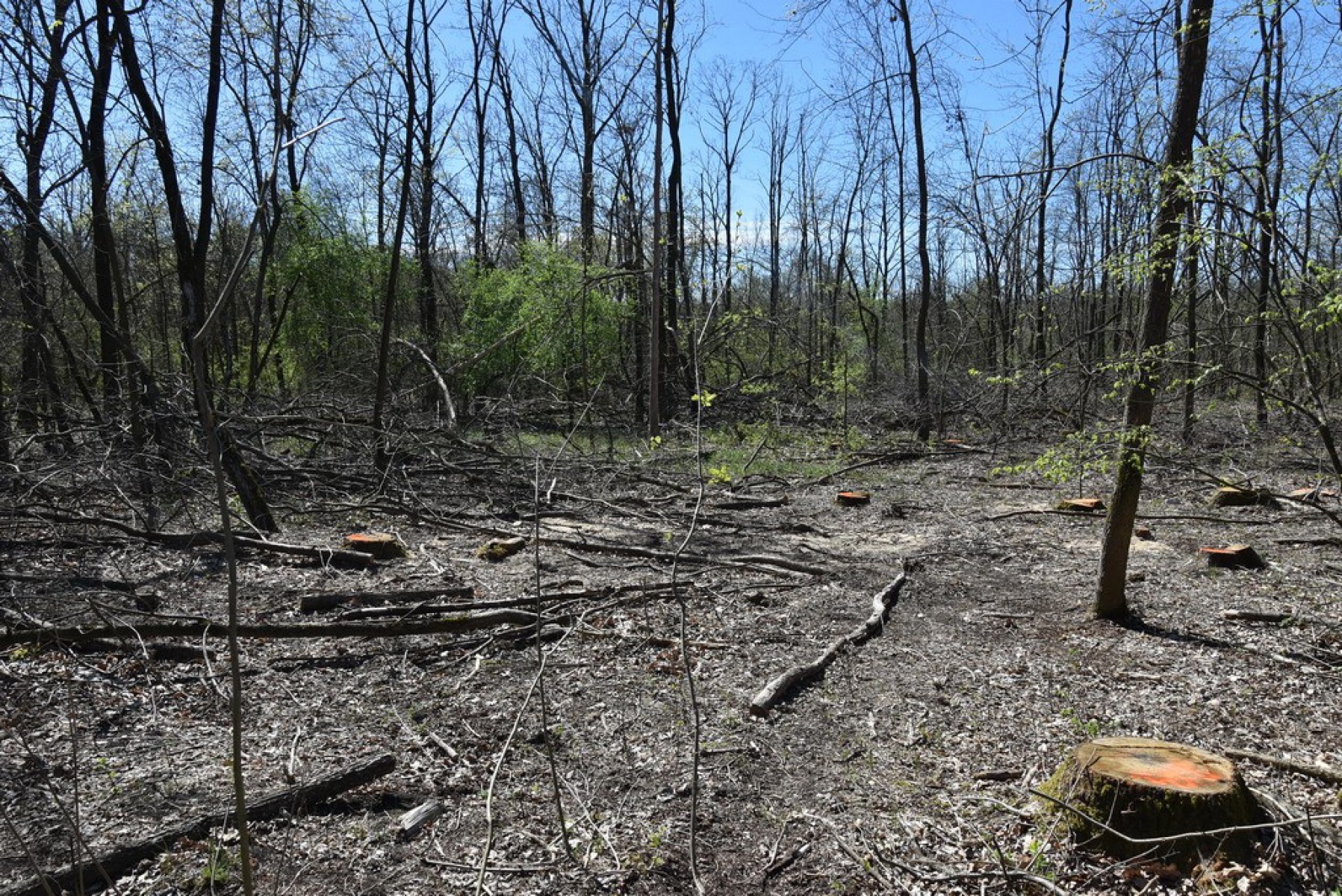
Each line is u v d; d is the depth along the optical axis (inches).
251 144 440.1
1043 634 263.0
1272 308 210.2
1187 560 344.8
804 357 866.1
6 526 321.1
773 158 1549.0
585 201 940.0
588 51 946.1
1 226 378.3
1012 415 716.7
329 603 271.9
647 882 144.3
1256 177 204.2
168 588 290.2
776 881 144.4
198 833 151.5
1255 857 138.1
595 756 186.1
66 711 197.2
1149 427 236.2
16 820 154.7
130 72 337.4
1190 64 226.8
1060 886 138.1
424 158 755.4
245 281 625.9
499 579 316.5
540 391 772.6
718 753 187.3
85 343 564.4
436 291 940.6
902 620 279.7
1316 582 306.0
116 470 357.7
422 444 473.7
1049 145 834.2
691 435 693.3
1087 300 826.8
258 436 458.6
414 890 141.2
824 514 451.5
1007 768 178.1
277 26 353.7
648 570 335.0
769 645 253.8
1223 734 192.4
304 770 176.7
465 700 213.8
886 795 169.8
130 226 646.5
